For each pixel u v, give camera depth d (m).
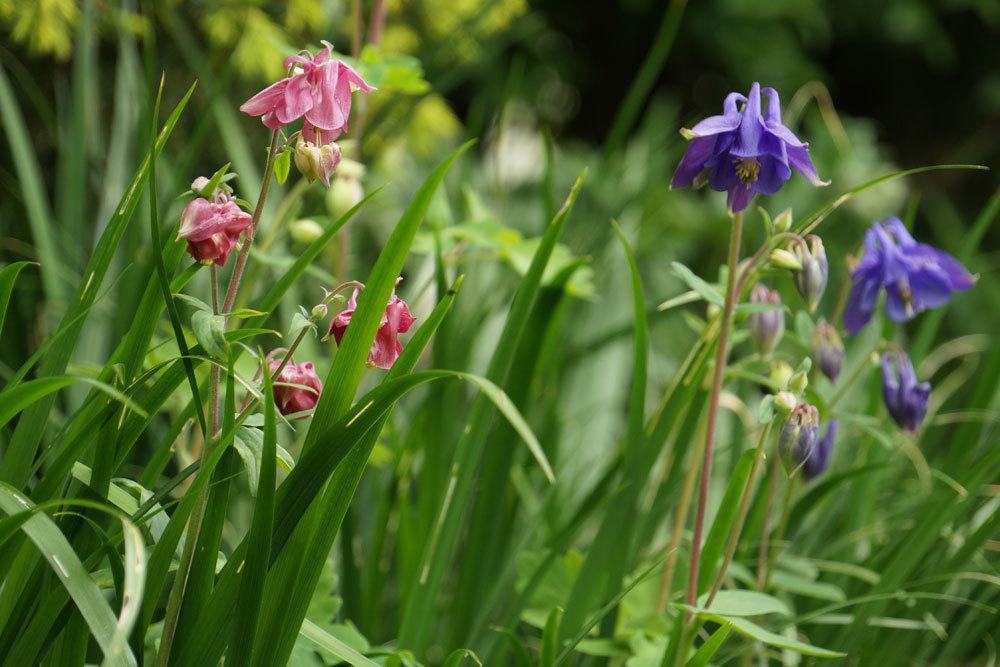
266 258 1.26
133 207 1.08
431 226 1.36
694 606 1.15
